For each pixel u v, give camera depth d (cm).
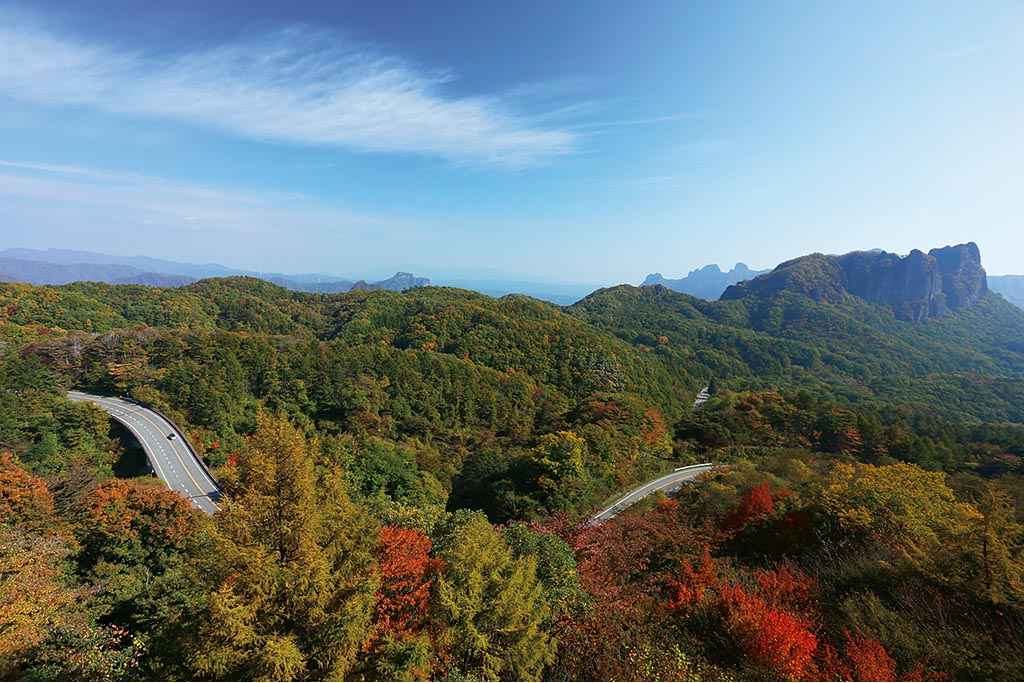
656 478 4506
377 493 3831
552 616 1266
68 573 2144
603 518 3331
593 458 4300
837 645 1118
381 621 1189
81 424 4406
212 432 5066
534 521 1989
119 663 1325
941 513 1750
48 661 1305
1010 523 1162
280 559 1045
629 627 1249
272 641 927
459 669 1122
